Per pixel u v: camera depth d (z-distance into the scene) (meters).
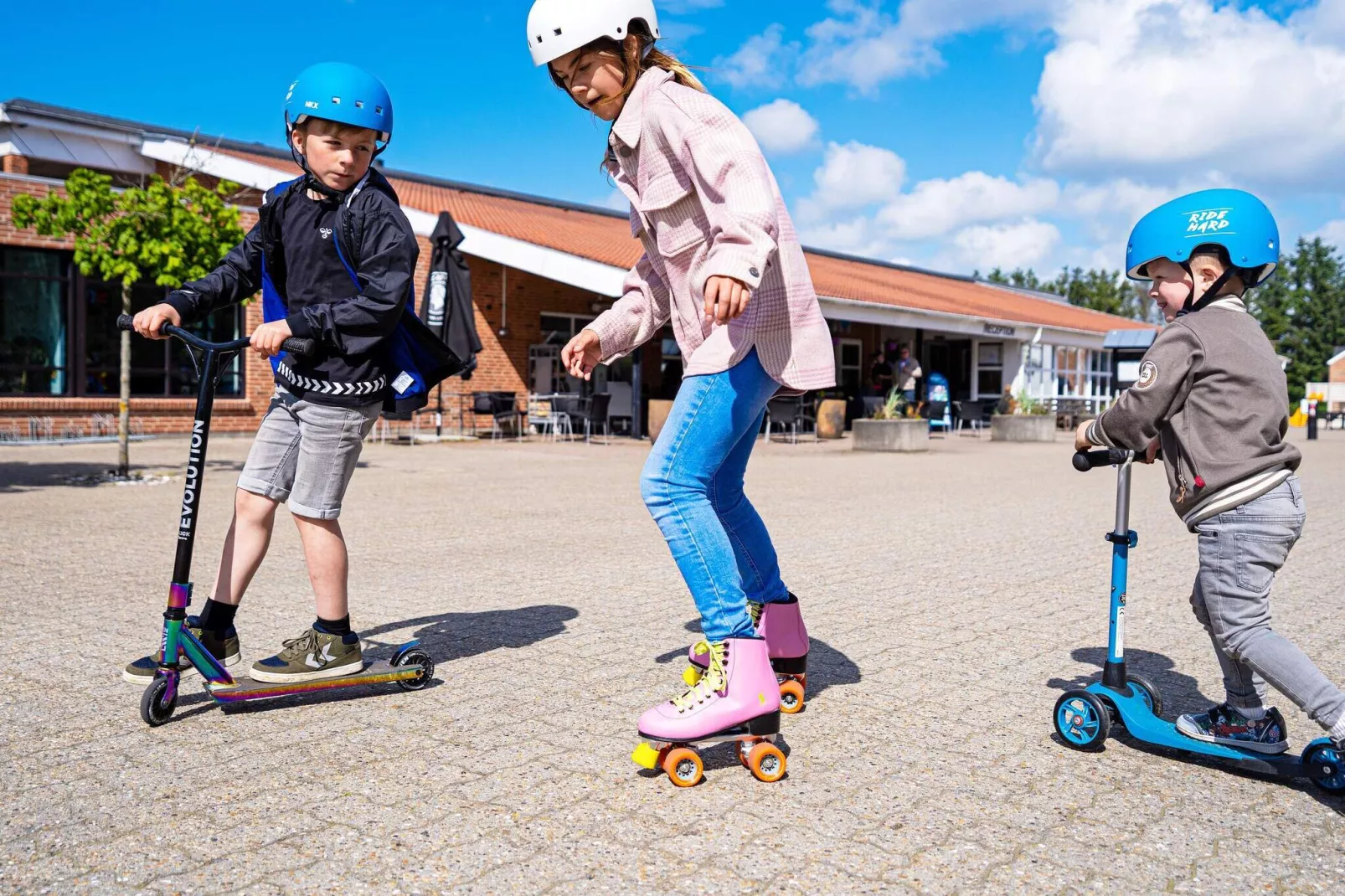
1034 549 6.66
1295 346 77.50
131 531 7.00
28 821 2.34
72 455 13.03
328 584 3.27
